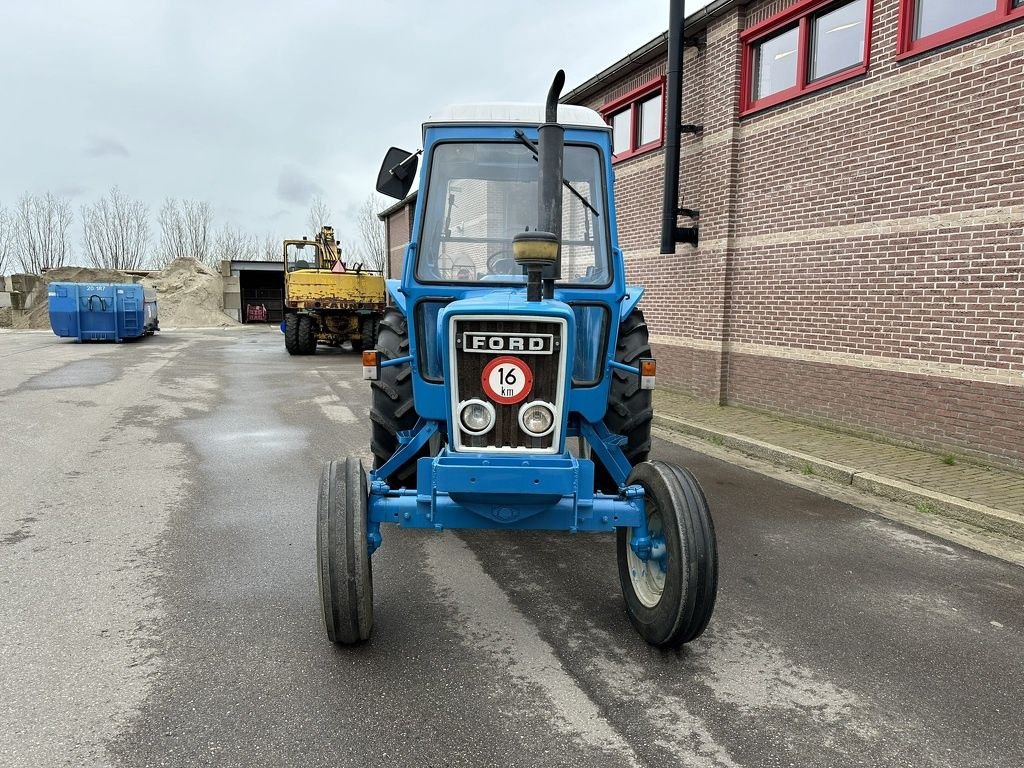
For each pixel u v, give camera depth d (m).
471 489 3.17
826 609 3.87
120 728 2.72
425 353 4.15
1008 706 2.98
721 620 3.73
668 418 8.70
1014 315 6.15
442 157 4.38
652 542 3.40
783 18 8.40
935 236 6.79
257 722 2.77
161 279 37.12
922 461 6.59
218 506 5.48
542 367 3.29
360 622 3.19
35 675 3.08
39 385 11.99
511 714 2.86
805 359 8.34
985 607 3.91
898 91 7.09
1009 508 5.22
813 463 6.58
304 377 13.84
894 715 2.90
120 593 3.91
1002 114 6.19
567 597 4.00
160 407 10.06
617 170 12.17
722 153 9.40
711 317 9.75
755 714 2.89
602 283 4.20
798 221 8.36
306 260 20.92
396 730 2.74
